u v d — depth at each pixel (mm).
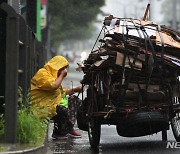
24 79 20531
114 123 19172
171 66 18562
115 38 18828
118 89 18328
